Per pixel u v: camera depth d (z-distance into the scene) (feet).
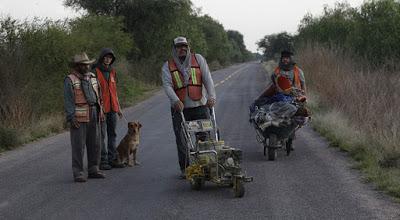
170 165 33.55
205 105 29.40
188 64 29.04
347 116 45.57
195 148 27.30
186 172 27.04
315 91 64.80
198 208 23.57
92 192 27.22
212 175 26.05
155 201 25.04
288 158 34.63
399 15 78.74
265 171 30.89
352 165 31.32
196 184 26.66
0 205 25.09
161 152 38.22
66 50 61.67
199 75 29.17
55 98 59.06
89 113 30.12
